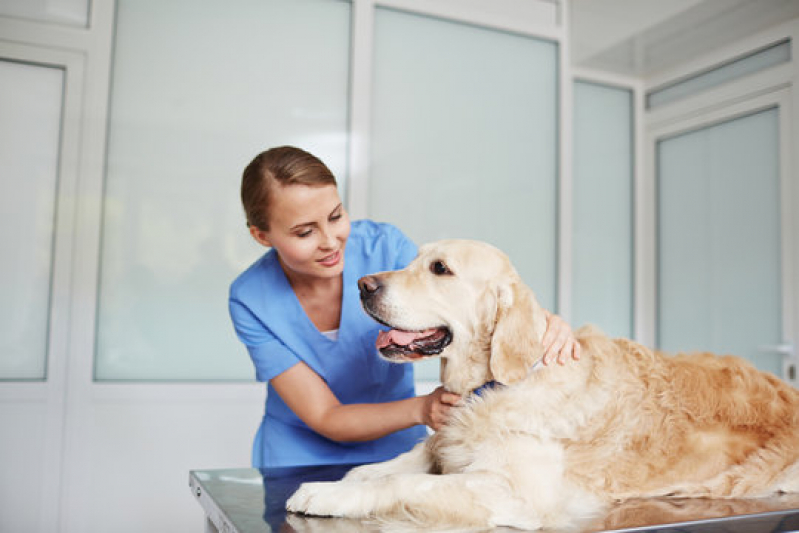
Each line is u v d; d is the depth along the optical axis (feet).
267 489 3.87
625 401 3.89
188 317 8.72
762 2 9.08
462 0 10.25
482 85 10.53
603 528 3.03
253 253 9.07
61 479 8.05
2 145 8.00
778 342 9.64
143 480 8.37
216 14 8.92
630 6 10.22
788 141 9.51
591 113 11.86
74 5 8.28
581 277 11.66
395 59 9.93
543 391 3.77
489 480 3.33
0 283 7.98
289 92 9.28
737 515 3.25
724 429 4.05
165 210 8.64
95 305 8.25
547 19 11.01
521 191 10.84
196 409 8.63
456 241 4.39
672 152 11.68
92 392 8.18
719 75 10.77
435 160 10.19
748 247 10.18
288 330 4.75
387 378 5.27
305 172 3.95
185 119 8.75
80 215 8.23
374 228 5.45
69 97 8.21
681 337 11.44
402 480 3.24
